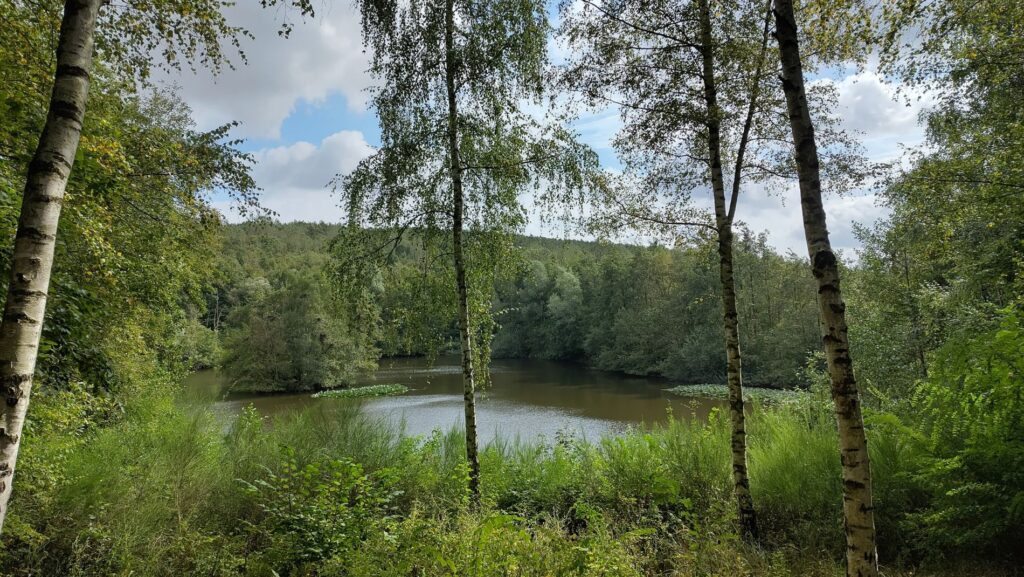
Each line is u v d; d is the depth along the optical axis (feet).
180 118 37.50
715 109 17.62
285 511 15.90
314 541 14.70
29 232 7.25
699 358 108.88
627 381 113.91
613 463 23.70
